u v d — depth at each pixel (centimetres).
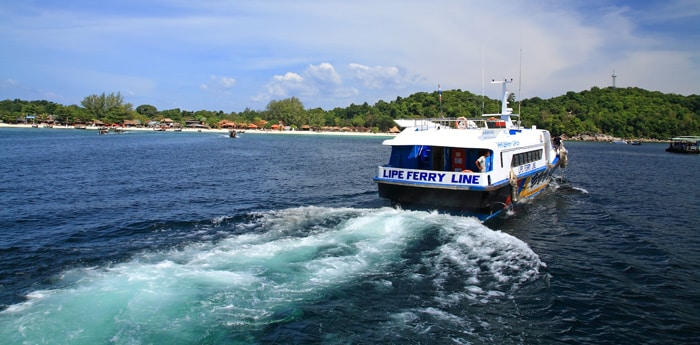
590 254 1833
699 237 2178
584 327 1190
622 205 3009
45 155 6481
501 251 1727
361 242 1769
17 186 3500
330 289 1330
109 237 1961
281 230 1980
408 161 2441
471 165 2342
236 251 1650
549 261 1703
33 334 1017
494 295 1357
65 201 2878
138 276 1387
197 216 2425
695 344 1123
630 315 1270
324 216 2230
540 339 1117
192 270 1442
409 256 1642
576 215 2589
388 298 1301
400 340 1077
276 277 1395
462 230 1953
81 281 1352
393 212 2259
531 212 2639
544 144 3152
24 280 1409
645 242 2039
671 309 1321
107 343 992
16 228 2134
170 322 1094
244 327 1094
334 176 4478
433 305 1270
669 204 3105
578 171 5372
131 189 3409
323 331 1101
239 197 3114
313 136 19962
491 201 2167
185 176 4269
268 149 9400
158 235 1981
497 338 1109
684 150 10338
